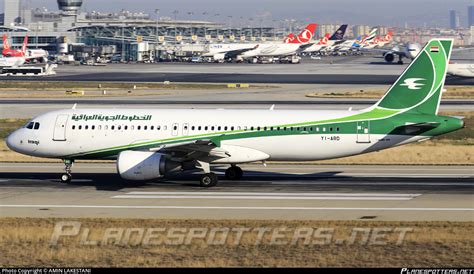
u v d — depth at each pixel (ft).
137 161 504.02
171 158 514.68
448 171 601.62
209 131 536.42
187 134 536.01
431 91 529.04
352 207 437.17
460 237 348.59
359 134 530.68
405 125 526.57
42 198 466.29
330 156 538.47
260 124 534.78
